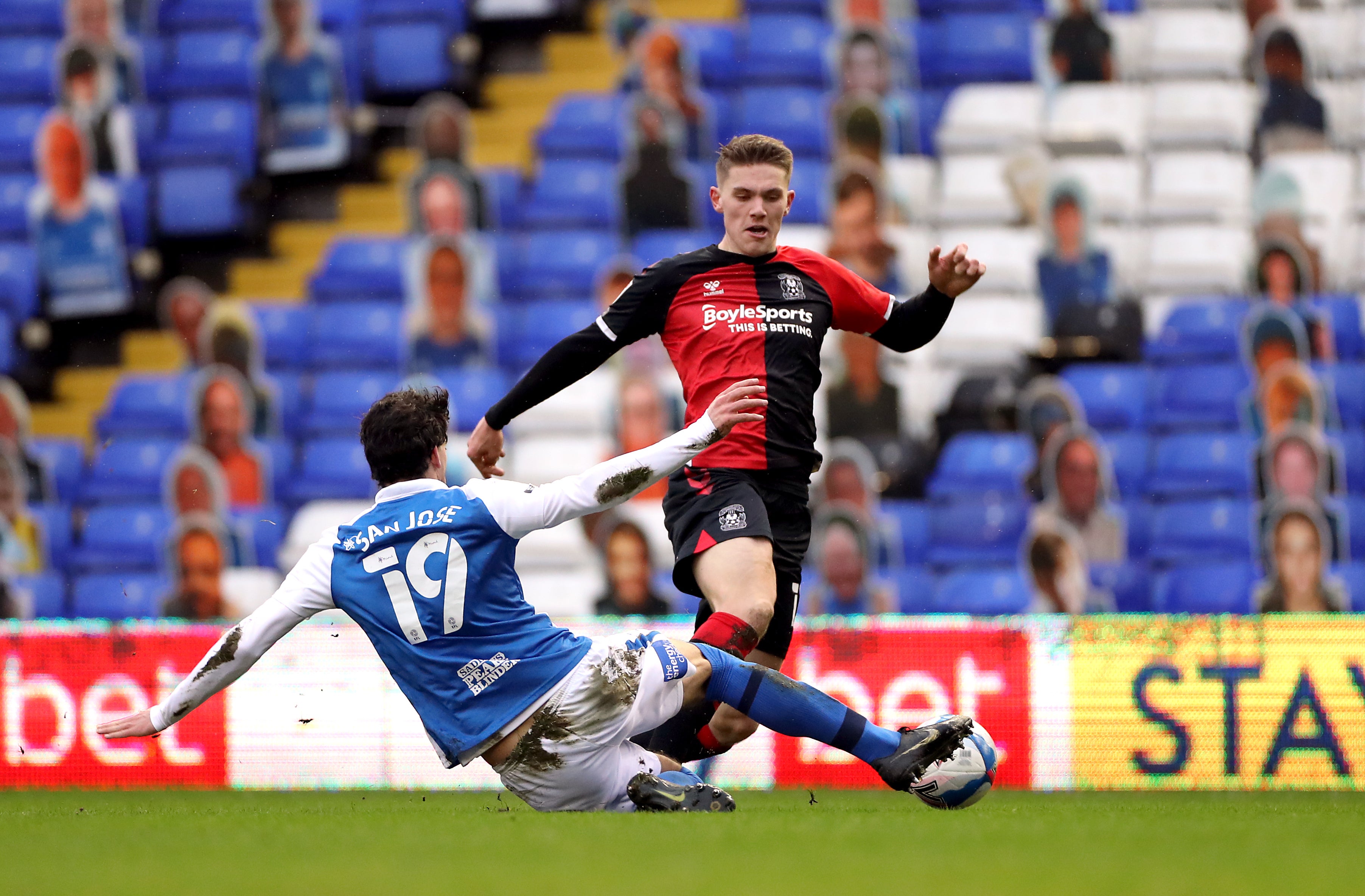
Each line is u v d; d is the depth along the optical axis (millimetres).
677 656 11305
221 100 38156
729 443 13500
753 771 20344
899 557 30734
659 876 6898
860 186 35375
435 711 11141
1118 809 12844
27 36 38656
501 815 11625
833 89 37000
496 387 33938
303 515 32312
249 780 20688
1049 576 30375
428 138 36562
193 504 33094
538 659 11047
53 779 20859
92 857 8117
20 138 37906
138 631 20938
